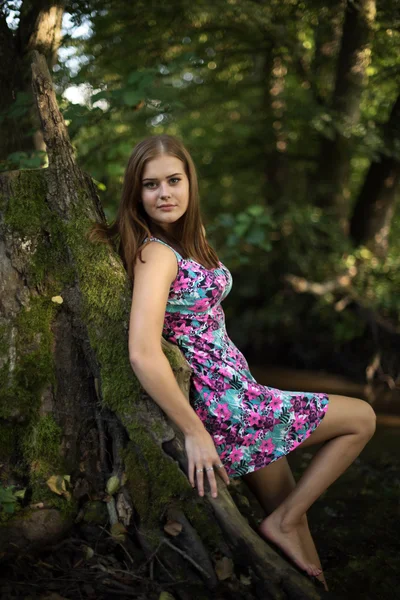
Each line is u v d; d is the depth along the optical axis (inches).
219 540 84.4
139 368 77.2
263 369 309.1
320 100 274.7
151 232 90.1
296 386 269.1
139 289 82.2
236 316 344.2
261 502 96.4
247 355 329.7
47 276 90.6
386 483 141.2
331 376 290.2
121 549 86.4
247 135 325.1
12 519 82.7
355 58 246.2
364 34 234.8
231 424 88.3
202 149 348.5
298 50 260.2
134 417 85.3
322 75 270.8
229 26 239.1
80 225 90.4
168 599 77.7
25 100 137.1
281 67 288.7
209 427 88.4
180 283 86.7
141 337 78.2
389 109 277.0
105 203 227.8
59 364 91.1
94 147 208.4
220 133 347.3
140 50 216.4
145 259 85.2
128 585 80.4
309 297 311.0
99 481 91.3
